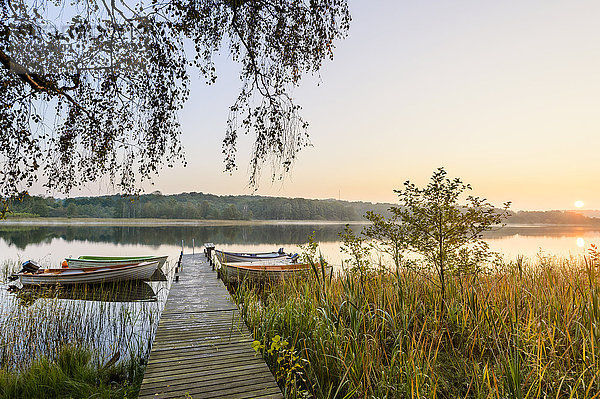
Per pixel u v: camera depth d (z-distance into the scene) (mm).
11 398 3426
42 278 9344
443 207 4555
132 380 3980
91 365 4168
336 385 3342
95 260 12328
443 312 4324
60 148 3271
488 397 2645
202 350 3764
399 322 4176
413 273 5582
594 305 3674
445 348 3848
